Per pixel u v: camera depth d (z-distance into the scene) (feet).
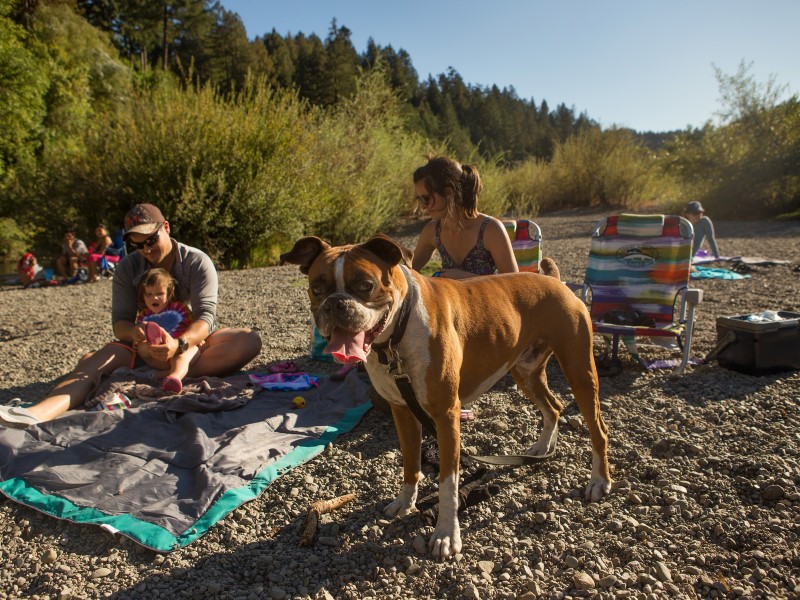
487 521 9.78
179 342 14.76
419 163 67.05
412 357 8.80
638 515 9.70
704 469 10.98
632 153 91.71
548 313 10.42
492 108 254.06
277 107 46.55
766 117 69.56
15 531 9.84
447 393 8.98
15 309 30.55
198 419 12.96
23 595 8.42
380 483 11.05
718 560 8.45
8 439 11.89
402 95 73.61
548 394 11.78
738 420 12.94
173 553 9.14
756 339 15.34
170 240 15.80
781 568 8.19
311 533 9.28
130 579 8.60
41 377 17.95
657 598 7.73
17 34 73.72
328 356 18.26
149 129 42.29
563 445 12.30
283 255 9.06
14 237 61.26
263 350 19.98
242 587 8.39
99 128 45.98
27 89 67.51
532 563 8.68
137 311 16.19
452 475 9.01
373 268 8.29
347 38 226.58
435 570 8.52
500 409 14.21
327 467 11.70
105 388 14.28
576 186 94.38
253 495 10.59
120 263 16.01
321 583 8.41
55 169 45.91
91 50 87.92
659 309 17.61
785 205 69.72
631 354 16.22
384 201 57.52
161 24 171.01
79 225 45.16
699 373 16.07
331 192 50.08
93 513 9.98
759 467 10.70
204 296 15.75
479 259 13.93
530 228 17.94
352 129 57.52
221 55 181.78
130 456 11.65
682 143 75.05
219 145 42.16
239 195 41.63
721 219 71.82
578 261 38.19
